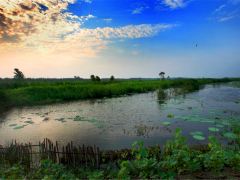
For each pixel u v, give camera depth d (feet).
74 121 50.88
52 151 24.11
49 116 58.44
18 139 37.78
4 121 53.52
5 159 23.68
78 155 23.49
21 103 81.20
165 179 16.39
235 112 56.13
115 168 22.29
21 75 185.57
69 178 18.40
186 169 17.94
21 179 17.53
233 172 17.34
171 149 22.04
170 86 165.48
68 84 132.87
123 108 67.97
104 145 32.48
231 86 180.55
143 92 128.98
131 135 37.19
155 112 59.31
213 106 67.05
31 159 23.50
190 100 82.79
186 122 45.57
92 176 18.62
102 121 49.75
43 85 121.08
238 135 32.55
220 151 18.99
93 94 102.58
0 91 86.43
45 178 17.21
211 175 17.01
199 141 32.19
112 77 194.80
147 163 18.38
